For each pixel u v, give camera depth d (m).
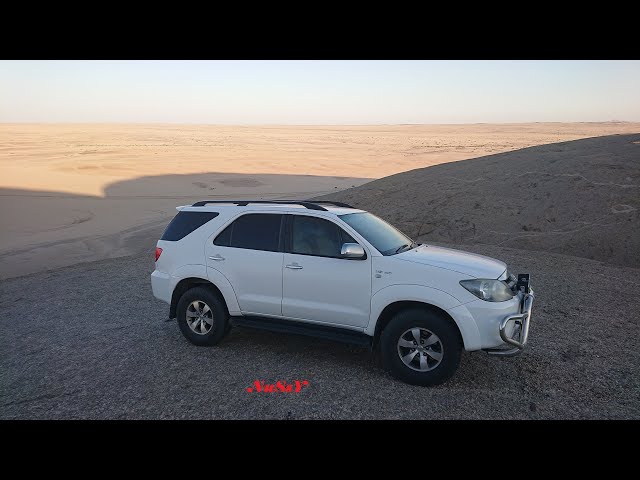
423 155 59.50
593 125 199.25
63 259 13.69
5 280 10.58
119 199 25.72
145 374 5.26
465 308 4.69
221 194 28.22
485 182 16.34
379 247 5.24
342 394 4.72
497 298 4.75
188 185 31.72
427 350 4.88
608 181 13.73
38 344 6.35
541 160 17.02
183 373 5.26
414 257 5.13
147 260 12.42
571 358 5.59
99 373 5.32
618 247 10.95
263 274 5.58
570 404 4.52
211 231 5.97
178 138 95.56
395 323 4.91
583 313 7.20
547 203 13.64
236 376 5.16
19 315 7.79
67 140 80.38
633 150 15.75
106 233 17.53
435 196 16.31
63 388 4.96
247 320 5.76
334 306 5.24
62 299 8.71
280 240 5.58
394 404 4.52
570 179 14.55
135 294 8.92
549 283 8.80
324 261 5.29
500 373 5.20
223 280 5.78
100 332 6.77
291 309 5.45
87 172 35.97
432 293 4.79
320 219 5.48
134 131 130.88
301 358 5.68
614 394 4.71
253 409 4.43
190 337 6.09
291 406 4.48
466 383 4.96
